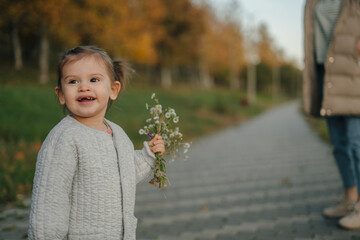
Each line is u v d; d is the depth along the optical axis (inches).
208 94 1228.5
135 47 895.7
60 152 58.6
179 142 77.9
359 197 131.6
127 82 80.7
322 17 130.8
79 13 743.7
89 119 66.1
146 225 145.9
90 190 60.1
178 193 198.5
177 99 868.6
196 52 1430.9
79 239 59.2
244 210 163.8
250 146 401.1
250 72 1609.3
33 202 57.1
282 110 1402.6
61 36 740.7
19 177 194.4
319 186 201.2
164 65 1341.0
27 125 321.1
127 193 64.2
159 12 1034.1
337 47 124.5
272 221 146.5
